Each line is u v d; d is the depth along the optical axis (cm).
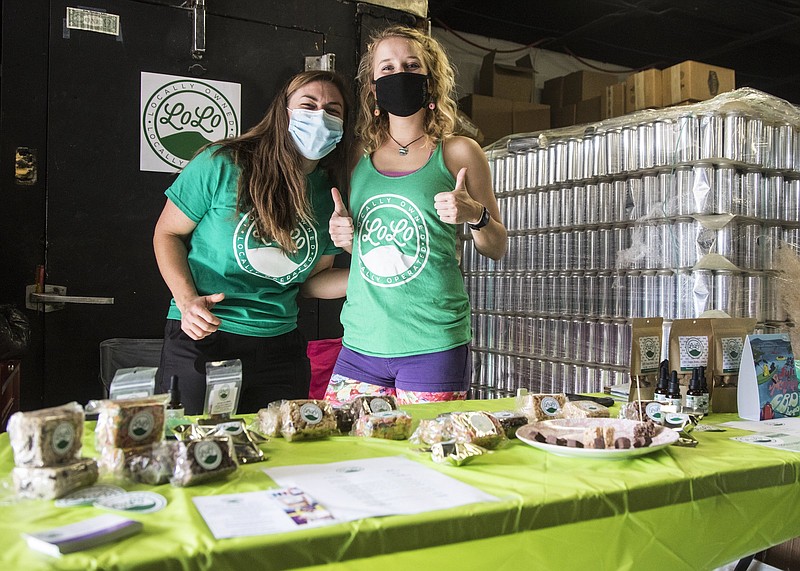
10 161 288
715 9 620
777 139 321
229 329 196
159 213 315
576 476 113
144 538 81
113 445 106
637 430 135
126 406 108
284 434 136
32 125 291
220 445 108
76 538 77
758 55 749
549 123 616
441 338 191
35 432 95
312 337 344
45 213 294
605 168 349
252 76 330
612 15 638
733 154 303
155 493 98
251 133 203
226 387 149
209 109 322
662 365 178
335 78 210
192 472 102
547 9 643
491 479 111
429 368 189
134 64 307
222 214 193
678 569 115
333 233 196
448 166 203
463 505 95
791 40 709
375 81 204
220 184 192
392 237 193
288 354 208
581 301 363
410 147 206
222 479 106
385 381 196
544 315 384
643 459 126
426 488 103
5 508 91
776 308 313
